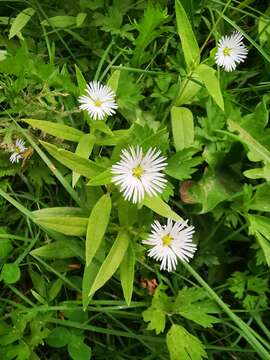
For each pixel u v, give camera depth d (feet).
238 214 0.82
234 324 0.79
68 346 0.70
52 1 0.95
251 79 0.97
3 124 0.77
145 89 0.90
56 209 0.73
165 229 0.70
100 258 0.72
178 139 0.80
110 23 0.89
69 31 0.91
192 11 0.92
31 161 0.79
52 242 0.77
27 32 0.93
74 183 0.72
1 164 0.79
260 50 0.89
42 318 0.71
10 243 0.75
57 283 0.75
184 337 0.70
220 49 0.80
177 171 0.77
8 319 0.74
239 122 0.85
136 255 0.74
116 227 0.72
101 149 0.81
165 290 0.81
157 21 0.83
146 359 0.74
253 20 1.01
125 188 0.68
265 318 0.82
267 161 0.80
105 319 0.77
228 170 0.86
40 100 0.78
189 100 0.84
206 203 0.81
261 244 0.76
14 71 0.79
